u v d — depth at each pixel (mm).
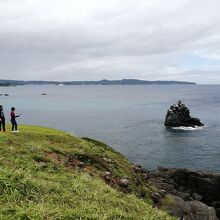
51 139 27062
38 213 11258
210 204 43312
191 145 78375
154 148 75688
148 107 184500
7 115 126750
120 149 75000
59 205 12844
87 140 33281
